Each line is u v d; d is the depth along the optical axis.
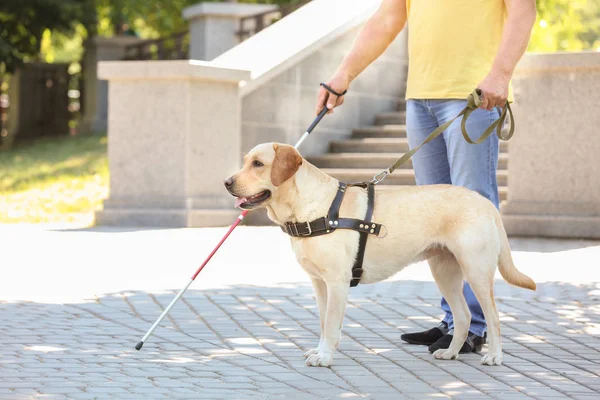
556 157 13.25
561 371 6.15
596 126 13.02
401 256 6.29
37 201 17.08
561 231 13.00
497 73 6.47
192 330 7.40
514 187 13.52
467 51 6.82
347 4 18.22
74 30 26.98
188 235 13.44
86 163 20.03
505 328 7.55
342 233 6.15
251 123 16.09
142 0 26.70
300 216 6.17
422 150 7.11
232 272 10.16
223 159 15.35
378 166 16.00
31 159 21.94
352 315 8.05
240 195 6.14
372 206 6.25
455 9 6.83
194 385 5.66
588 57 12.94
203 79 14.96
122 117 15.23
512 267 6.35
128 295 8.80
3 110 31.98
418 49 6.99
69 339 6.98
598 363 6.40
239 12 22.14
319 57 17.19
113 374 5.92
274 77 16.33
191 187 14.93
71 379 5.77
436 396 5.48
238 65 15.96
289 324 7.64
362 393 5.54
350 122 17.66
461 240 6.18
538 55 13.20
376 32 7.26
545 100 13.27
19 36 26.98
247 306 8.37
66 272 10.09
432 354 6.65
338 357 6.51
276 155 6.12
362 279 6.33
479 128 6.72
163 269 10.34
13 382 5.67
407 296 8.91
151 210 14.87
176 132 14.91
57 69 29.55
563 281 9.62
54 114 29.56
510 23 6.56
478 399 5.43
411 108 7.12
